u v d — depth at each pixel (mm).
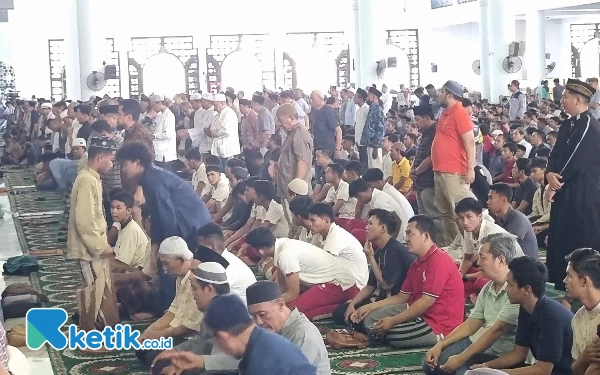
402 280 4621
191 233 4496
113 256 4641
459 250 5410
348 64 22766
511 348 3668
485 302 3766
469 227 4914
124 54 21844
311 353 2877
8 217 9164
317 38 22641
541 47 20422
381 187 6211
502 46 16391
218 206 7566
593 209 5016
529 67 20641
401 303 4480
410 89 23172
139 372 4016
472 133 6004
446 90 6020
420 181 6531
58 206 9836
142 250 4922
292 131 6566
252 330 2498
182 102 11852
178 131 11047
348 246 4918
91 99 13203
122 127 5914
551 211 5199
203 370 2998
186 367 3012
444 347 3783
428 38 23578
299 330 2904
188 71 22188
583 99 5055
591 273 3209
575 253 3283
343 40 22734
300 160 6512
